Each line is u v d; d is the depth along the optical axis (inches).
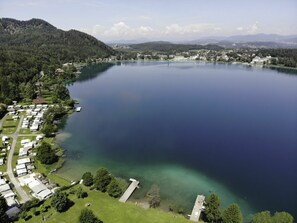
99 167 4074.8
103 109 7219.5
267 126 5925.2
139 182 3668.8
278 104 7721.5
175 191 3476.9
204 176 3878.0
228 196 3417.8
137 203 3159.5
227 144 4977.9
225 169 4079.7
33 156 4229.8
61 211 2878.9
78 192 3139.8
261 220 2554.1
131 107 7445.9
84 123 6067.9
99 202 3073.3
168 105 7632.9
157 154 4559.5
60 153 4485.7
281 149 4766.2
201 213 2994.6
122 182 3661.4
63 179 3629.4
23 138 4953.3
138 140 5147.6
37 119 5905.5
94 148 4751.5
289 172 3998.5
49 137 5137.8
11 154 4269.2
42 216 2780.5
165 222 2775.6
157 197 3309.5
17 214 2810.0
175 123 6112.2
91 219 2566.4
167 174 3912.4
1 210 2657.5
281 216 2532.0
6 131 5300.2
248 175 3914.9
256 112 6958.7
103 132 5526.6
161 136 5349.4
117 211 2920.8
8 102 7066.9
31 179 3506.4
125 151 4662.9
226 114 6786.4
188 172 3981.3
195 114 6811.0
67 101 7303.2
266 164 4239.7
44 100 7460.6
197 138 5260.8
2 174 3631.9
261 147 4852.4
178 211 3034.0
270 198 3388.3
